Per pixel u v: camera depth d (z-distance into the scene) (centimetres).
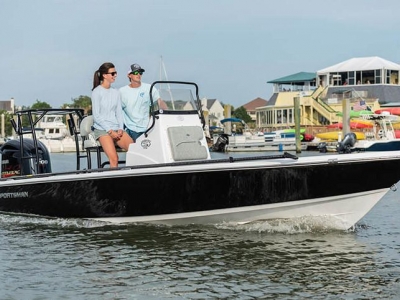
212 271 666
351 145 900
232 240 801
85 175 884
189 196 838
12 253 754
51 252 756
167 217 867
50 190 934
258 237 819
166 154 872
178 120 894
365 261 702
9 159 1074
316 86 6681
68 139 4131
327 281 630
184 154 879
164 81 902
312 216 852
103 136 918
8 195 992
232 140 4647
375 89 6366
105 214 897
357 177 820
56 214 944
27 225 925
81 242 806
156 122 882
